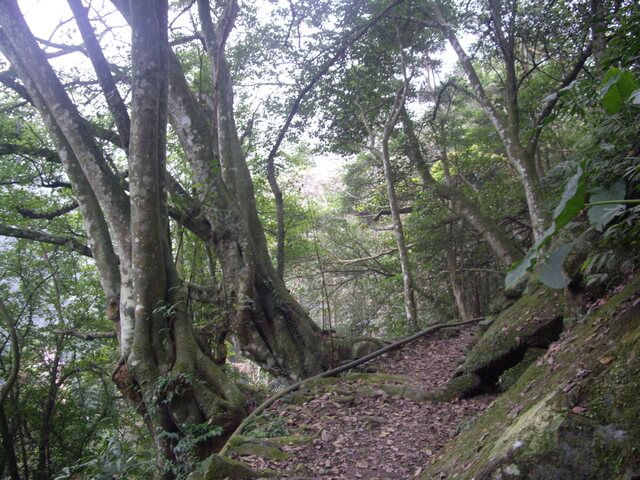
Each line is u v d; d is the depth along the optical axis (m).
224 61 11.63
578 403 2.79
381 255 24.16
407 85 16.34
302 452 5.71
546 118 3.48
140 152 8.03
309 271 23.39
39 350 15.65
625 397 2.61
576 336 4.38
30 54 8.69
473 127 20.86
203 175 10.45
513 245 16.67
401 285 22.05
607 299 4.65
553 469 2.54
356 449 5.81
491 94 20.86
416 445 5.90
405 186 21.20
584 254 5.76
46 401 15.36
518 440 2.76
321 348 10.59
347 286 25.67
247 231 10.55
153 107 8.08
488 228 16.88
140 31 7.98
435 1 15.29
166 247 8.51
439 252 21.23
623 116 3.42
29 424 15.73
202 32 11.57
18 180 13.23
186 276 16.27
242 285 10.28
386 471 5.17
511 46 13.70
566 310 6.01
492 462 2.78
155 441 7.79
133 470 6.23
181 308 8.29
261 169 17.48
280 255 14.20
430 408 7.28
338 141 18.94
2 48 8.98
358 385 8.42
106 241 9.25
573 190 1.70
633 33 3.84
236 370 14.72
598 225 2.27
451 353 11.30
